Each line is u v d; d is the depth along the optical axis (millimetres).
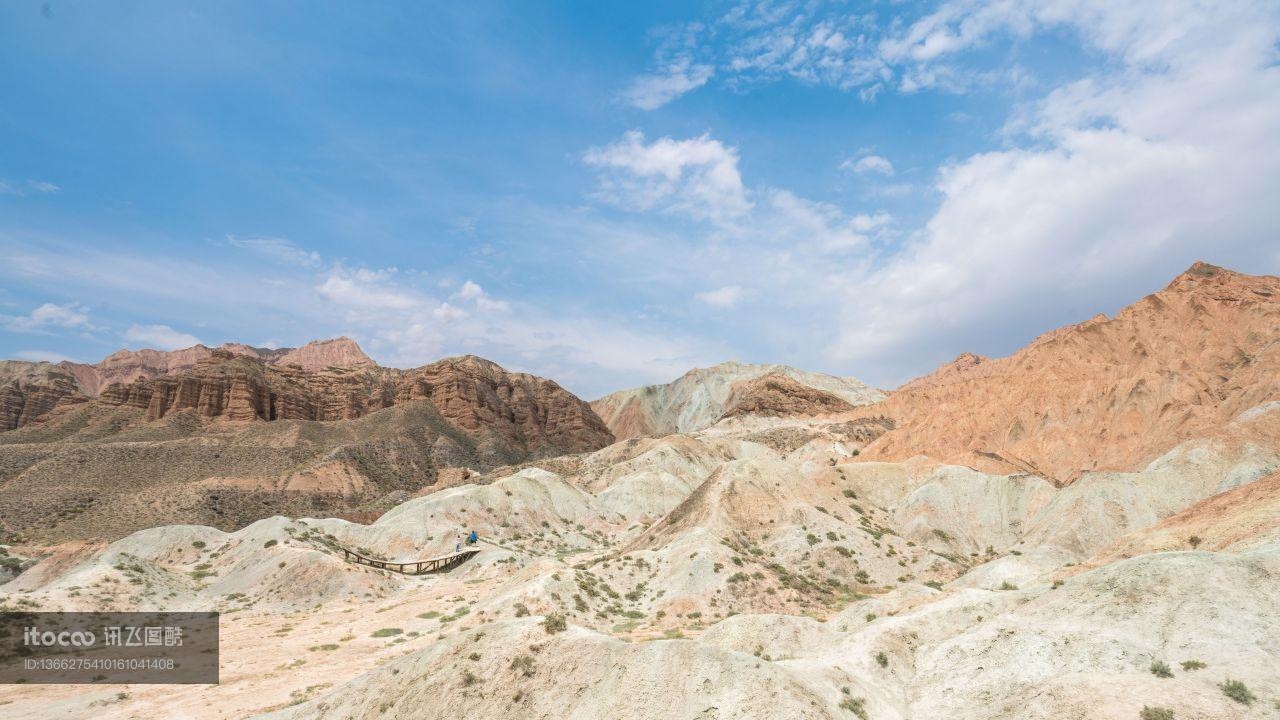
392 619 58594
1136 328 136000
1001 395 124562
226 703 38219
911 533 81000
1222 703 24516
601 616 53156
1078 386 115312
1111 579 33938
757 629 39250
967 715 29375
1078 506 72812
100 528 114125
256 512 130250
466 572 78500
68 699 39312
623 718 28578
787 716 27266
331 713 32312
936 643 35656
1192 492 71250
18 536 108250
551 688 30750
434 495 108375
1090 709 25703
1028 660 30672
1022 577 49219
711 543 64188
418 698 31359
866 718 29656
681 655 30812
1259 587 29688
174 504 125625
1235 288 132375
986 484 86812
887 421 173375
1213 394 100062
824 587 62438
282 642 51781
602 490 139500
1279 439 73250
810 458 98938
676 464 144375
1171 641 28812
